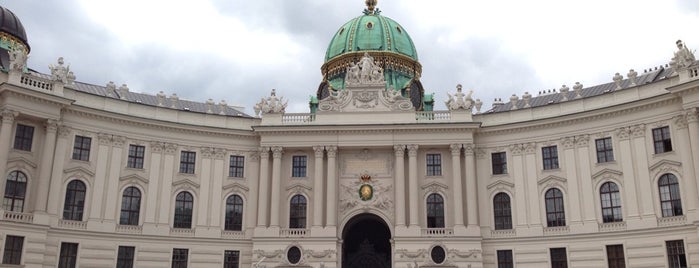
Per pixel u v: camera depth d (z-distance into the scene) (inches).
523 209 2123.5
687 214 1846.7
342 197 2219.5
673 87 1868.8
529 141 2175.2
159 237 2112.5
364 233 2363.4
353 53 2669.8
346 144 2224.4
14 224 1840.6
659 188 1934.1
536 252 2069.4
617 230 1967.3
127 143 2158.0
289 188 2239.2
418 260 2081.7
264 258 2113.7
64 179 2010.3
